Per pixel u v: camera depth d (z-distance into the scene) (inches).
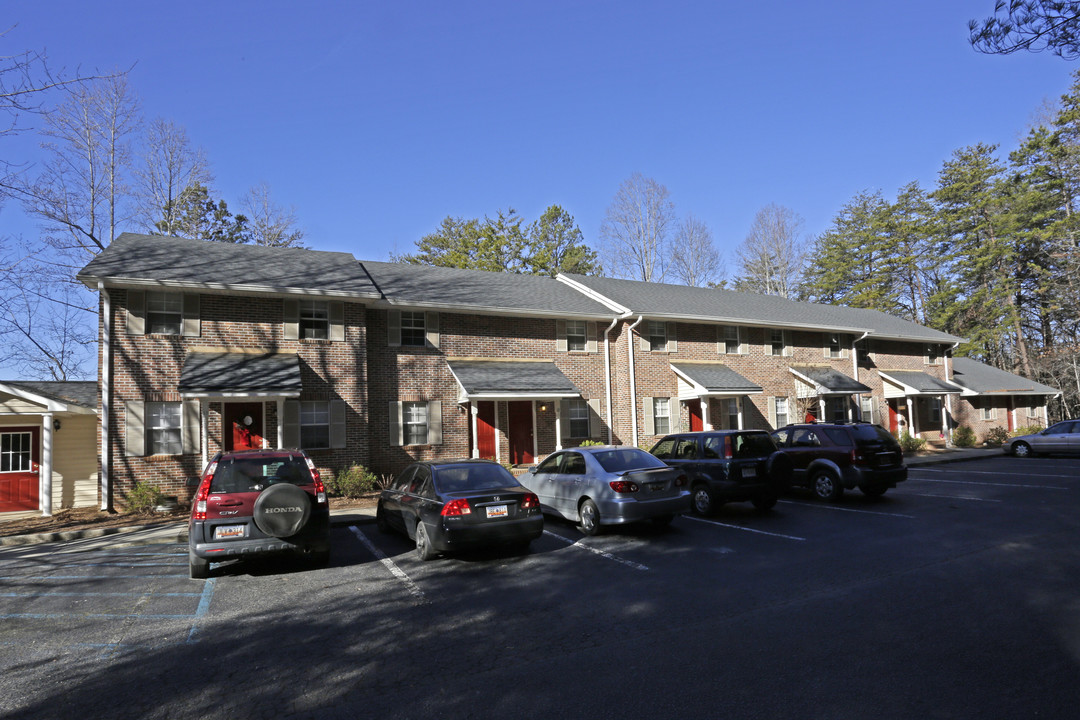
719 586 275.4
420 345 746.8
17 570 348.5
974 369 1407.5
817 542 360.5
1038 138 1544.0
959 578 275.1
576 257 1802.4
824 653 193.6
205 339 617.9
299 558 351.9
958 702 157.9
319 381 655.1
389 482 687.7
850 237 2137.1
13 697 178.5
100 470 567.2
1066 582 263.0
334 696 174.1
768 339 1011.3
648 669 185.8
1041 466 784.3
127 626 241.4
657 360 893.2
